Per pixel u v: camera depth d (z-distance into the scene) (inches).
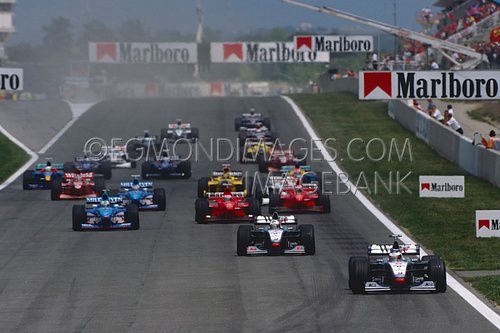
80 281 3189.0
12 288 3100.4
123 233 4286.4
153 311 2699.3
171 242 4008.4
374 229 4335.6
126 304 2802.7
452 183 4803.2
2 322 2605.8
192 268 3385.8
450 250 3742.6
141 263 3518.7
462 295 2817.4
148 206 5032.0
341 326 2455.7
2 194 5880.9
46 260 3634.4
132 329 2484.0
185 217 4793.3
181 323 2539.4
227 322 2536.9
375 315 2571.4
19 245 4020.7
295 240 3811.5
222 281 3129.9
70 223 4655.5
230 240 4025.6
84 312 2706.7
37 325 2559.1
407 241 3983.8
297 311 2650.1
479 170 6102.4
